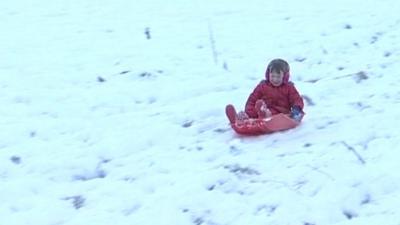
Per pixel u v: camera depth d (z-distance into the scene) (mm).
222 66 9109
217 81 8469
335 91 7863
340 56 9398
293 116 6559
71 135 6836
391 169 5523
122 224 5008
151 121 7109
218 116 7242
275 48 9906
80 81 8602
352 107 7188
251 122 6395
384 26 10898
